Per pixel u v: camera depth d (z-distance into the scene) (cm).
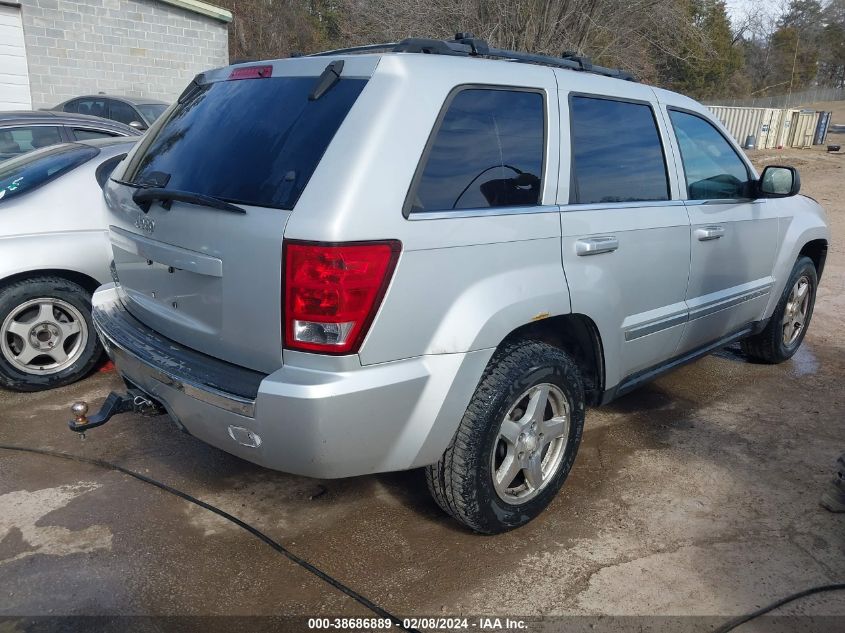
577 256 319
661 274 374
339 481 367
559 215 311
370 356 254
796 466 389
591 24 1691
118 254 341
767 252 475
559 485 334
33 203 442
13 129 605
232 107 305
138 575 291
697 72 3909
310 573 294
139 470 370
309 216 246
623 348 358
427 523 331
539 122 316
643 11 1739
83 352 463
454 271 271
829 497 345
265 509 340
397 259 254
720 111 2748
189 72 1570
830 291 783
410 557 306
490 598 281
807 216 519
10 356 440
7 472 364
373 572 296
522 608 275
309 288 244
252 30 3356
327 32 3475
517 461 311
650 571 298
